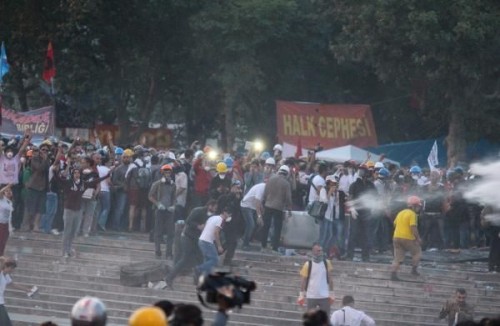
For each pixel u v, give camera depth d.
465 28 99.25
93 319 20.05
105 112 132.75
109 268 65.12
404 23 103.12
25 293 62.22
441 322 60.53
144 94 127.69
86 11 115.31
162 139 126.94
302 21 122.31
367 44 105.94
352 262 65.88
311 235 69.69
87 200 68.88
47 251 67.31
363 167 68.38
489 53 101.94
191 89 125.88
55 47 119.69
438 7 101.50
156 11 120.62
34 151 70.38
